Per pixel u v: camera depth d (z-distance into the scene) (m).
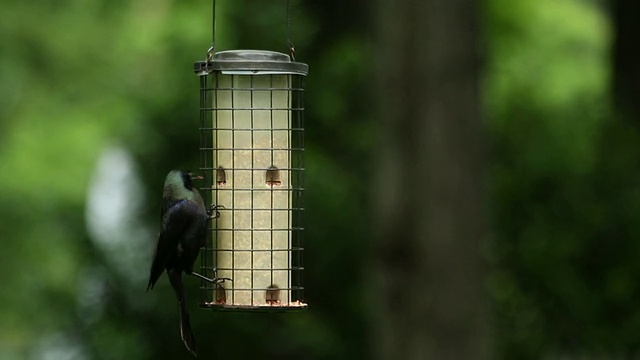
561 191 17.70
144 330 18.09
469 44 14.25
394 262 14.26
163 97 18.16
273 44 18.27
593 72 22.20
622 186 17.69
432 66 14.12
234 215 11.16
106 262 18.34
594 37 23.38
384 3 14.31
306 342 17.53
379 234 14.38
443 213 14.15
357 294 17.70
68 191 26.62
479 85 14.34
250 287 11.14
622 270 17.45
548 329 17.58
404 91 14.21
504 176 17.75
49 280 20.22
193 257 10.59
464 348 14.18
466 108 14.21
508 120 18.08
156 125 18.09
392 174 14.27
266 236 11.16
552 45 22.52
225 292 11.19
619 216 17.52
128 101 18.92
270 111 11.18
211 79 12.04
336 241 17.72
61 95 29.50
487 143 14.41
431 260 14.16
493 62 19.98
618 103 18.38
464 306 14.17
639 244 17.47
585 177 17.72
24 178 27.16
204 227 10.61
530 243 17.55
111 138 22.78
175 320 17.84
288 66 10.61
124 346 18.08
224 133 11.21
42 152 27.97
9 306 25.33
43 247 26.27
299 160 11.77
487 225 14.41
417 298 14.17
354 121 18.34
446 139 14.15
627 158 17.73
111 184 19.52
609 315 17.48
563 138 17.94
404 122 14.22
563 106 18.45
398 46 14.20
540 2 22.62
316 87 18.44
